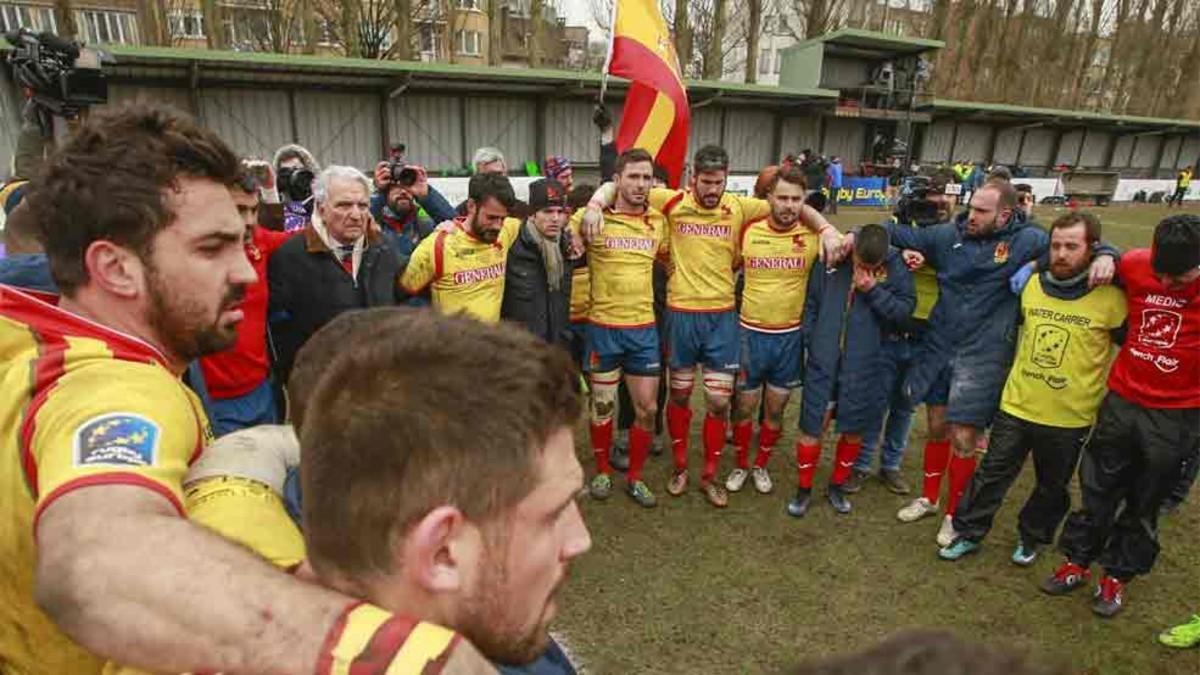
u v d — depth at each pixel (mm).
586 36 29297
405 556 460
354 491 455
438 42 29016
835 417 3469
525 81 14625
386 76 13516
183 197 792
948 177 3504
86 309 806
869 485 3889
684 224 3400
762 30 26531
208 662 433
